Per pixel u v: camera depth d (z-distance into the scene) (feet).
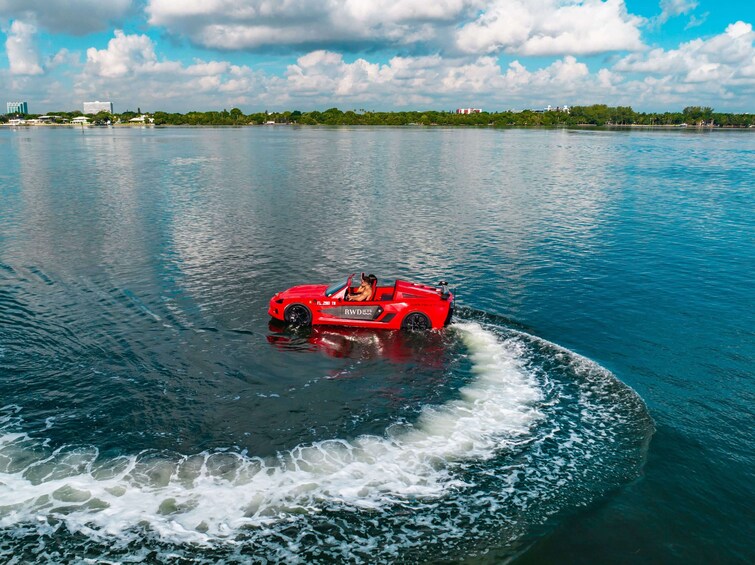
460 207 120.98
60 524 25.29
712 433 33.65
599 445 32.14
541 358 44.27
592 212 116.78
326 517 25.86
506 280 66.95
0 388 38.42
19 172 181.47
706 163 238.68
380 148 326.24
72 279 65.16
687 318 54.03
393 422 34.37
